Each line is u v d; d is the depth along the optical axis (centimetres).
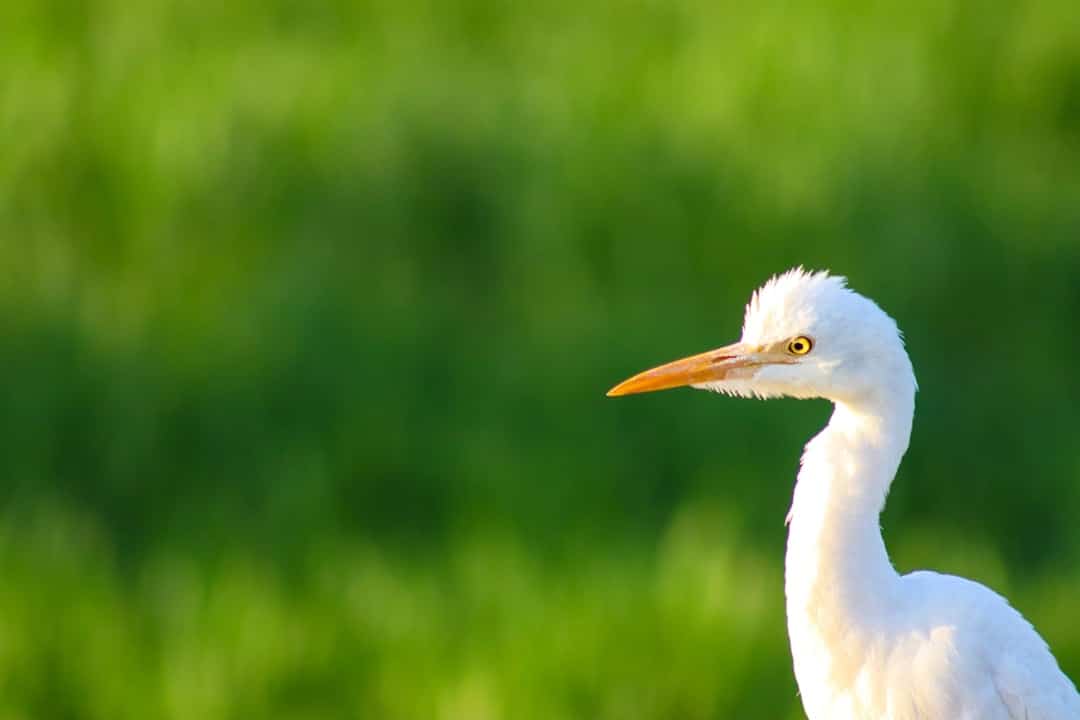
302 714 1045
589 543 1123
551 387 1216
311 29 1530
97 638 1079
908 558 1125
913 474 1239
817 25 1423
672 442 1194
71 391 1237
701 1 1499
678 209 1308
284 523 1165
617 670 1006
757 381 637
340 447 1199
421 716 1022
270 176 1322
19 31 1469
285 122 1336
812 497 648
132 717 1052
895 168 1318
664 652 1009
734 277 1295
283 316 1257
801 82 1378
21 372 1245
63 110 1373
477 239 1328
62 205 1366
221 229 1332
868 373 629
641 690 998
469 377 1246
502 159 1324
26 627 1076
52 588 1098
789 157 1324
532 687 1003
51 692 1070
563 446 1190
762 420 1198
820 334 627
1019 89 1411
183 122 1337
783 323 633
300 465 1188
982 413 1267
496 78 1442
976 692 636
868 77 1378
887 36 1421
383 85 1388
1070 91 1415
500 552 1095
